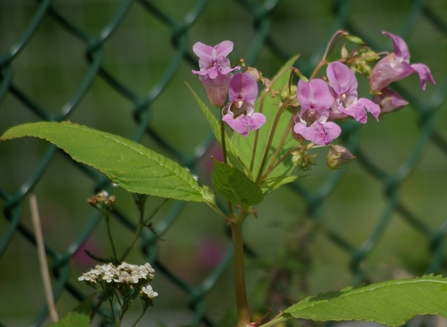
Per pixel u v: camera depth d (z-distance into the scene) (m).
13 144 2.30
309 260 1.47
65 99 2.60
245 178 1.23
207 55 1.24
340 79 1.24
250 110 1.24
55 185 2.36
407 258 1.58
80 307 1.30
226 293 1.96
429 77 1.27
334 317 1.26
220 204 1.55
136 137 1.50
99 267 1.28
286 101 1.25
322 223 1.51
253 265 1.46
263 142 1.32
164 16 1.52
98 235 2.21
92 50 1.48
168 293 2.17
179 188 1.27
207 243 2.38
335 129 1.23
